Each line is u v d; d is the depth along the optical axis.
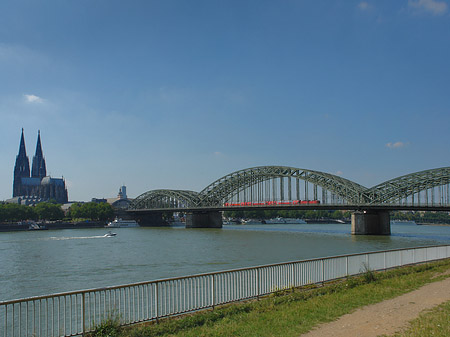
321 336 17.27
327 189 166.00
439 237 131.88
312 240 120.69
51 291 48.81
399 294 24.89
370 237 133.25
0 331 27.11
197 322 19.42
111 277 58.19
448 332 16.98
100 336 17.62
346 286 27.17
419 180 139.88
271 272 25.81
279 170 191.62
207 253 87.12
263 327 18.47
